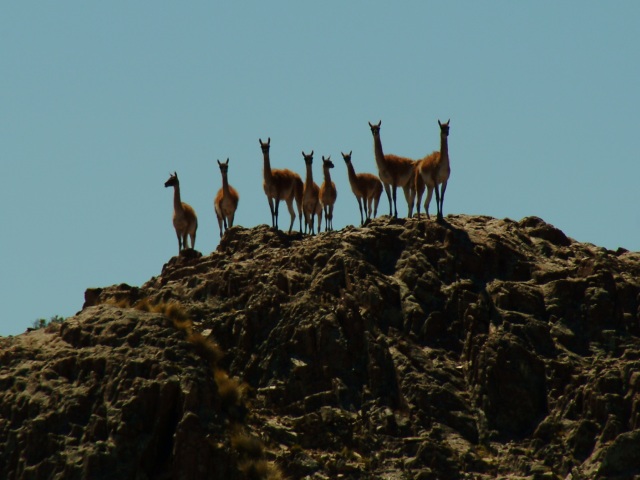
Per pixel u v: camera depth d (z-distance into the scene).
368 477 161.12
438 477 162.00
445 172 198.62
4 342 181.62
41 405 166.25
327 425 169.25
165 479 159.50
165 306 185.25
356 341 179.75
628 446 161.12
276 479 159.00
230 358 180.75
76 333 177.38
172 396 165.12
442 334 182.38
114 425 162.00
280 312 184.12
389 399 173.12
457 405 172.12
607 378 170.25
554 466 164.38
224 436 162.62
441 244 194.12
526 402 172.88
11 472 161.25
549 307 185.12
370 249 194.88
